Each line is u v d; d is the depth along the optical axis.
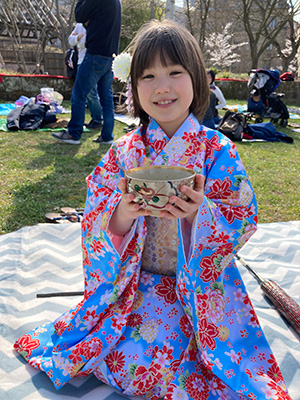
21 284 2.45
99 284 1.69
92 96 6.93
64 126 7.16
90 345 1.58
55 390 1.64
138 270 1.63
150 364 1.54
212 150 1.62
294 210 3.97
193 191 1.24
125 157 1.69
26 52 22.05
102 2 5.09
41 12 19.05
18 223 3.32
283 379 1.68
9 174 4.50
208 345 1.53
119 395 1.60
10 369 1.77
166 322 1.60
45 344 1.85
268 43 23.16
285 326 2.11
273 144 7.27
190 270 1.50
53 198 3.87
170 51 1.50
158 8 25.08
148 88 1.56
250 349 1.62
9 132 6.58
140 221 1.62
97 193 1.70
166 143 1.64
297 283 2.54
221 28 28.84
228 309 1.64
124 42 24.88
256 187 4.62
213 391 1.53
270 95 9.54
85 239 1.70
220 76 15.25
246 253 2.95
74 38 6.15
